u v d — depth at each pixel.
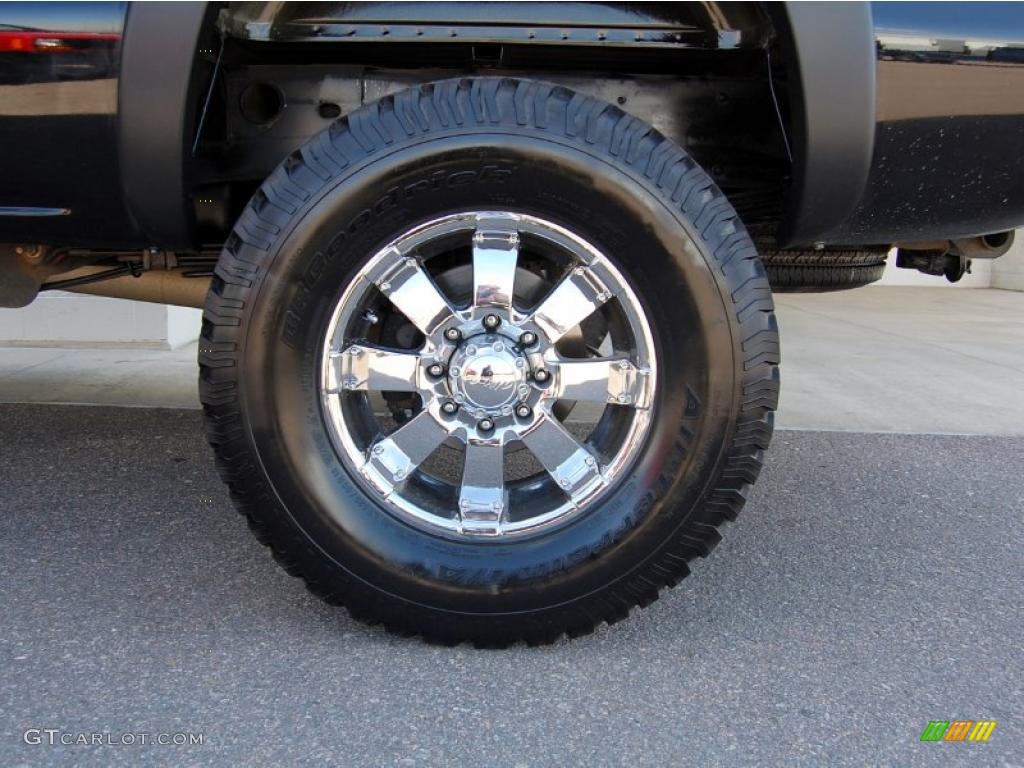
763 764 1.76
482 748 1.78
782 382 5.36
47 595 2.37
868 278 3.29
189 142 2.07
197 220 2.38
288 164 1.98
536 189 1.96
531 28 2.09
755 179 2.50
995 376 5.62
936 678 2.07
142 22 1.97
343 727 1.84
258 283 1.96
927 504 3.25
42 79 2.01
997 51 2.06
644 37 2.10
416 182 1.95
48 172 2.09
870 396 5.00
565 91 2.00
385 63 2.40
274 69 2.36
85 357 5.67
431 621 2.07
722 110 2.44
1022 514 3.16
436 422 2.12
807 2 1.99
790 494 3.33
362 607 2.07
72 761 1.72
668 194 1.94
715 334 1.97
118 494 3.15
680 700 1.96
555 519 2.08
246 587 2.43
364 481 2.09
